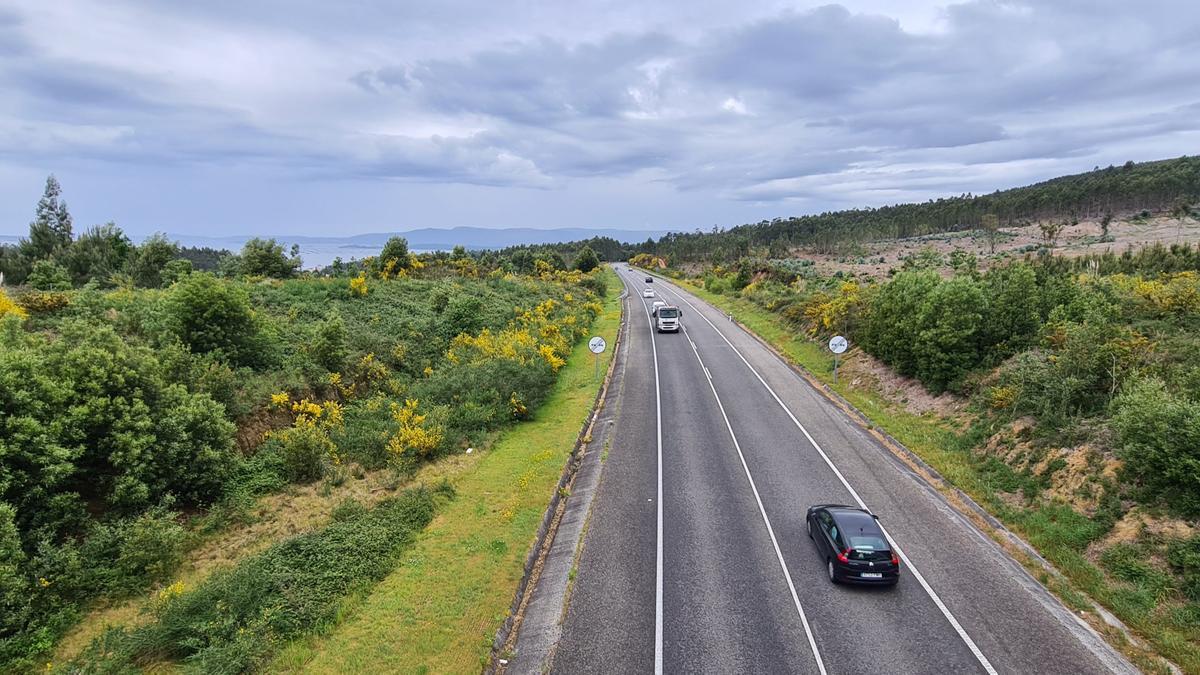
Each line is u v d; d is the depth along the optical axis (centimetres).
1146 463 1400
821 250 13425
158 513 1351
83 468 1326
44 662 1017
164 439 1452
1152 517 1362
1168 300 2164
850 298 3609
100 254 3731
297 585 1243
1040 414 1856
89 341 1505
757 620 1244
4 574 1038
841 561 1334
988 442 1952
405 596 1275
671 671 1106
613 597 1327
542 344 3397
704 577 1398
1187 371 1638
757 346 4050
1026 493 1655
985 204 16738
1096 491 1510
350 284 3428
